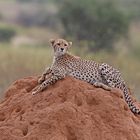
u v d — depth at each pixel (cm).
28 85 1302
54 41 1316
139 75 2942
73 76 1260
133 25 7588
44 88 1226
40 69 2920
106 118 1161
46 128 1123
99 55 2867
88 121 1138
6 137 1141
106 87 1224
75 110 1145
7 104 1267
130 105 1252
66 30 5031
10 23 8950
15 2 10438
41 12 9200
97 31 4716
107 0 5234
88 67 1265
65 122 1129
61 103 1173
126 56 4634
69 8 5088
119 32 4991
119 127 1152
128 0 8875
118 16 4972
